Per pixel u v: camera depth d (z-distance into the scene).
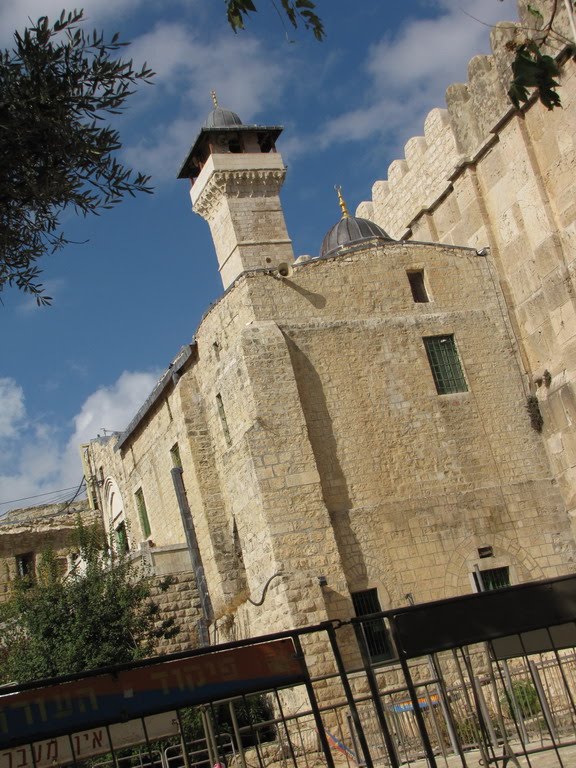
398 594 28.86
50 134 10.61
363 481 30.14
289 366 30.61
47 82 10.30
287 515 28.67
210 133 52.75
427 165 40.16
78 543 37.44
